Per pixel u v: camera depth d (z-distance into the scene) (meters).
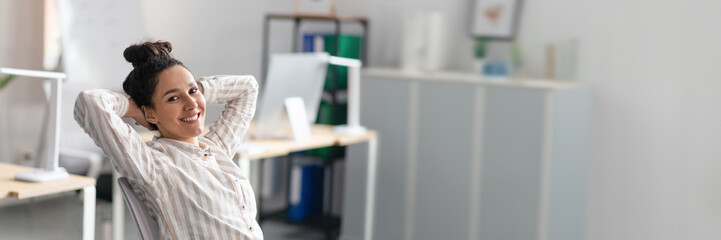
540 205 4.36
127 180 2.16
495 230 4.52
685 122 4.46
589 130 4.73
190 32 5.44
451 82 4.61
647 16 4.53
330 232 5.07
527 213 4.41
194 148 2.18
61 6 4.79
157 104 2.12
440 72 4.95
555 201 4.42
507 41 4.96
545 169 4.32
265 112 3.97
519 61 4.85
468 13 5.08
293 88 4.01
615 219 4.74
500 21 4.94
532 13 4.88
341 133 4.46
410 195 4.80
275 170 5.90
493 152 4.49
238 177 2.25
